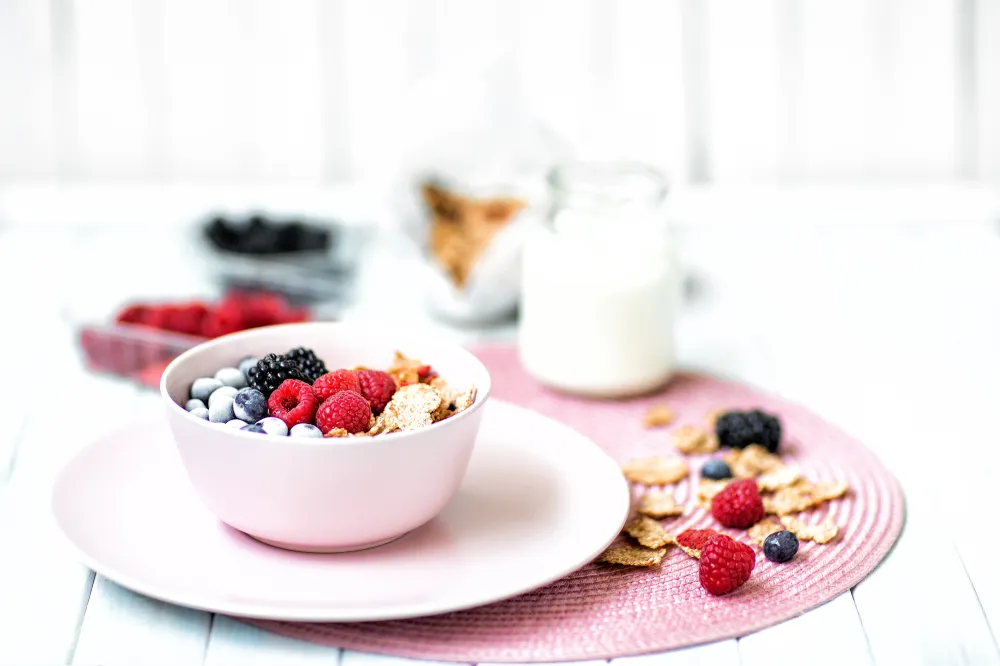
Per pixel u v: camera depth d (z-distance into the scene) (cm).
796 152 164
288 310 115
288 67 158
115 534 86
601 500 90
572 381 107
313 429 84
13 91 156
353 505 84
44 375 110
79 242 136
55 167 160
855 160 165
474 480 93
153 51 155
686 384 110
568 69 160
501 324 122
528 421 98
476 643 82
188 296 122
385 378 88
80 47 155
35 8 152
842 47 159
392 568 85
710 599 85
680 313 123
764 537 91
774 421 100
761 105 162
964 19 157
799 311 123
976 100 161
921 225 143
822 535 90
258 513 84
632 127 163
